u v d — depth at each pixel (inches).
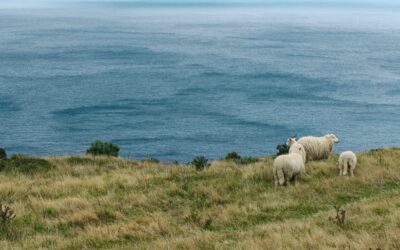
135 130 4918.8
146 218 645.9
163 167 1064.2
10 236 585.0
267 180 853.8
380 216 599.8
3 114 5452.8
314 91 7126.0
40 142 4372.5
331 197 750.5
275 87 7411.4
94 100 6378.0
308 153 979.3
